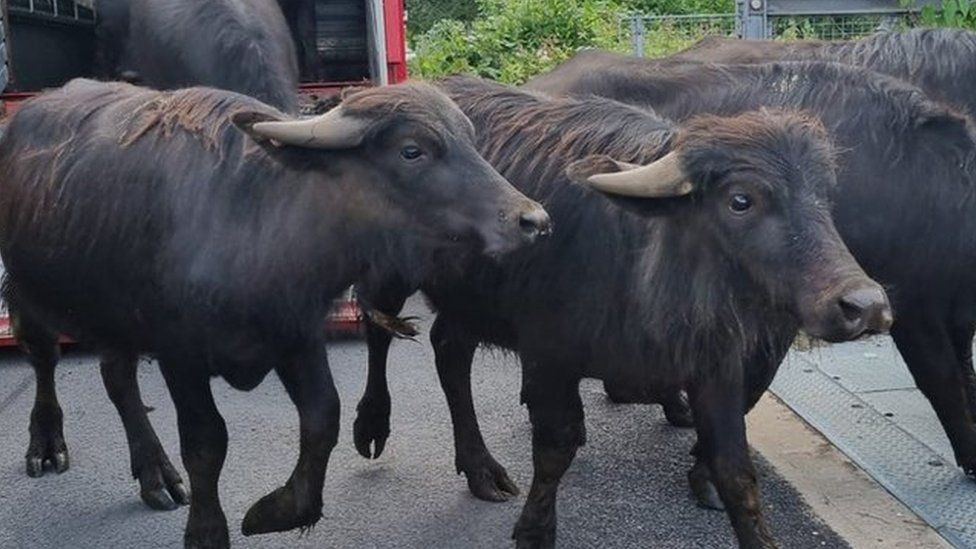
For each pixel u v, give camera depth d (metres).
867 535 4.80
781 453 5.66
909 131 4.92
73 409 6.70
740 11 8.89
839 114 4.97
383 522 5.13
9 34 8.11
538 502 4.58
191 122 4.33
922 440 5.70
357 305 5.47
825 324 3.51
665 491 5.38
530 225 3.83
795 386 6.49
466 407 5.35
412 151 3.92
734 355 3.97
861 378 6.58
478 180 3.92
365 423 5.62
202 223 4.13
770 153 3.70
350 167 3.99
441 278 4.65
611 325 4.18
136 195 4.27
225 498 5.39
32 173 4.70
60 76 9.32
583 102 4.64
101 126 4.59
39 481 5.68
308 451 4.32
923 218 4.89
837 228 4.88
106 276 4.37
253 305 4.09
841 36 9.09
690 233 3.88
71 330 4.82
